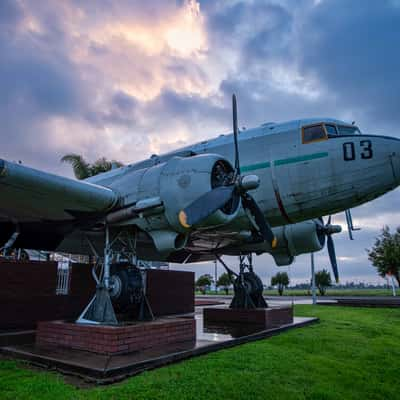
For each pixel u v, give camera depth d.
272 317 9.09
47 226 7.29
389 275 23.88
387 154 6.06
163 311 12.51
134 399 3.59
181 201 5.88
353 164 6.23
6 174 5.07
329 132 6.63
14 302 8.62
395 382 4.67
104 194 6.21
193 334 6.37
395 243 23.36
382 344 6.95
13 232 7.45
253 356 5.46
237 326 8.51
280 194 6.73
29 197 5.93
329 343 6.86
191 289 13.85
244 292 9.84
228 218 5.99
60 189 5.67
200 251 10.10
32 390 3.83
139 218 6.33
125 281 6.22
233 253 10.14
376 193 6.29
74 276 9.91
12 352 5.32
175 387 3.94
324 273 39.31
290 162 6.68
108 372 4.14
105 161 17.55
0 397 3.66
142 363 4.54
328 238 9.91
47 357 4.84
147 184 6.27
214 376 4.38
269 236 6.35
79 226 7.03
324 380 4.54
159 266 16.69
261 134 7.21
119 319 6.43
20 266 8.85
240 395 3.84
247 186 5.99
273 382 4.32
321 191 6.46
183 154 6.95
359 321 10.84
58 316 9.38
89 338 5.27
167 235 6.14
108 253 6.55
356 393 4.18
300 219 7.03
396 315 13.02
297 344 6.70
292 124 7.02
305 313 13.53
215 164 6.14
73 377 4.34
